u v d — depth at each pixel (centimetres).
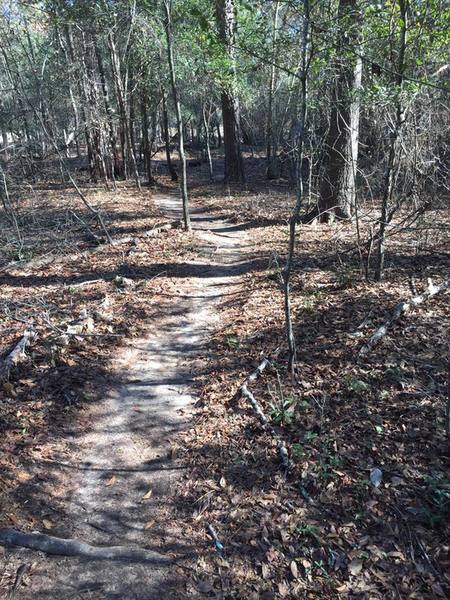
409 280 746
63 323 638
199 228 1286
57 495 387
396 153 666
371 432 427
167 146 2414
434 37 621
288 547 333
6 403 480
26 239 1123
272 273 848
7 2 1803
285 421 450
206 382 541
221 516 364
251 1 486
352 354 547
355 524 345
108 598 302
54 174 2350
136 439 454
